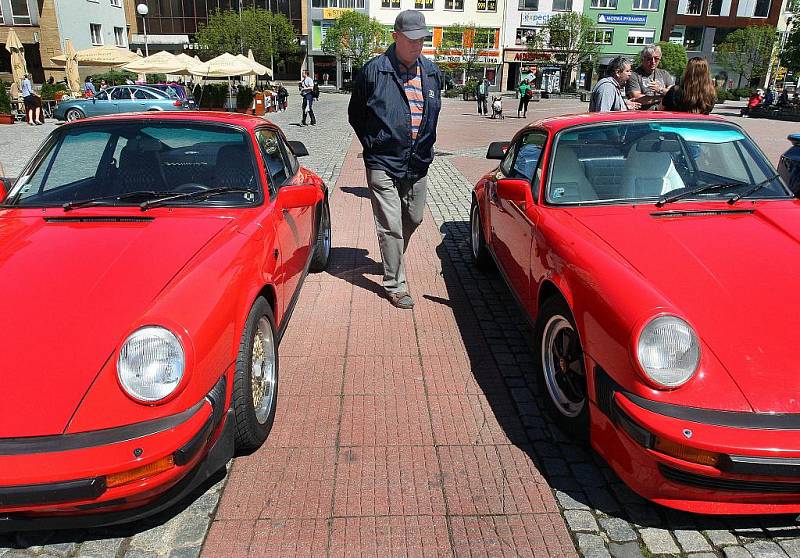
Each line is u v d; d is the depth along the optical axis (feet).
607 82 21.25
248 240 10.11
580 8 196.75
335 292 17.22
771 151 52.21
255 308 9.73
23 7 108.06
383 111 14.42
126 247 9.39
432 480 9.28
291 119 80.02
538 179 12.98
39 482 6.64
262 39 174.29
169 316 7.48
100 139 12.34
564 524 8.41
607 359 8.31
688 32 203.51
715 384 7.53
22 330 7.55
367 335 14.44
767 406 7.35
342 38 185.68
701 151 12.83
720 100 163.53
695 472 7.38
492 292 17.44
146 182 11.78
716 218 11.05
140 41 201.16
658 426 7.41
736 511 7.84
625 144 12.92
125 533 8.16
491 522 8.43
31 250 9.31
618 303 8.27
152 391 7.07
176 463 7.20
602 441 8.70
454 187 33.47
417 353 13.55
